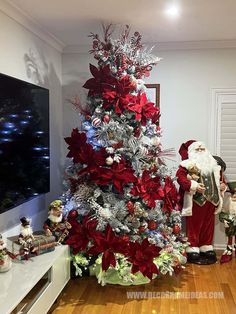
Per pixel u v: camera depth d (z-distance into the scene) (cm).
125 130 290
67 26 308
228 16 279
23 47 289
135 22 296
